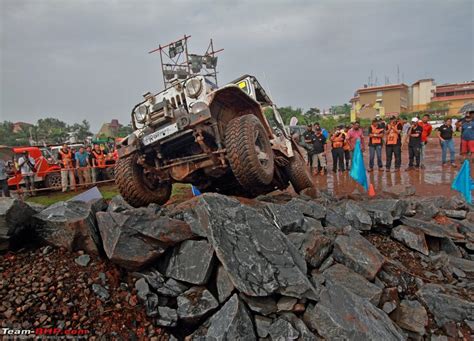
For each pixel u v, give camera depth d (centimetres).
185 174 430
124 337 243
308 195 559
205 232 290
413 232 414
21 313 234
